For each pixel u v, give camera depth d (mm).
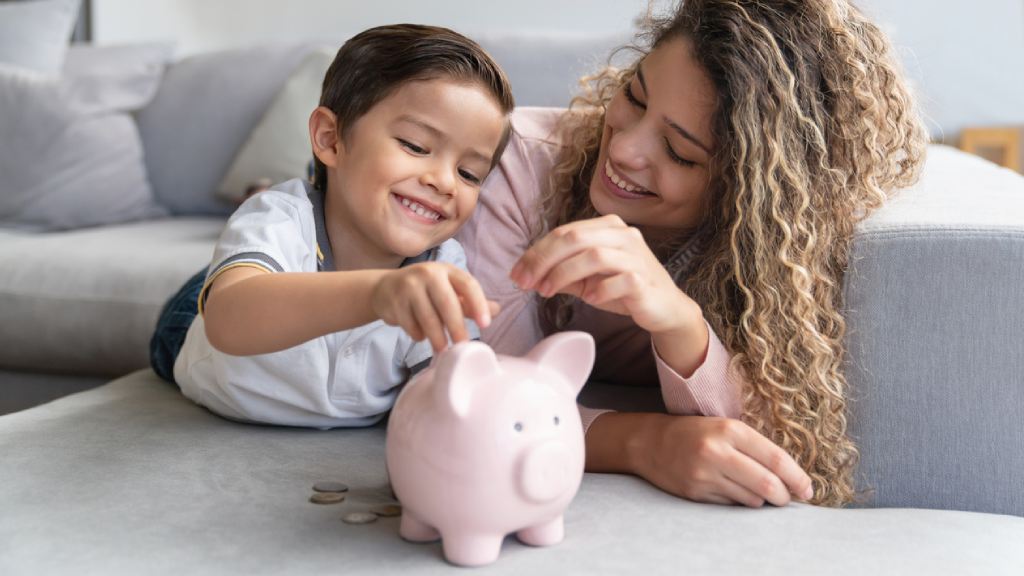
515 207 1080
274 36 2861
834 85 933
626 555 658
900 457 842
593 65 1931
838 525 734
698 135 909
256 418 946
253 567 624
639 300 758
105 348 1654
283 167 1996
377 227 967
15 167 2057
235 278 798
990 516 772
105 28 2809
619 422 884
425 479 630
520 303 1062
